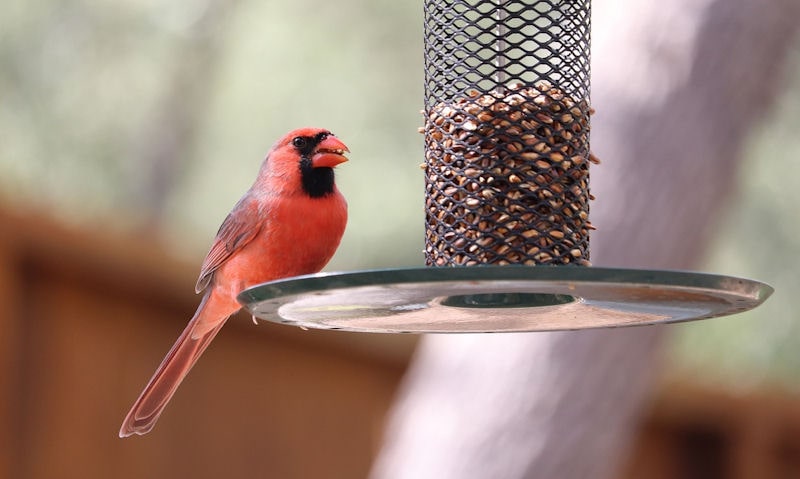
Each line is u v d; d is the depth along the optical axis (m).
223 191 17.11
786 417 13.44
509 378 9.81
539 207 7.15
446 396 9.91
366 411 11.95
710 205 10.31
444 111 7.31
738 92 10.34
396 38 16.97
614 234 10.02
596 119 10.29
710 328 14.97
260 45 17.30
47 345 10.38
